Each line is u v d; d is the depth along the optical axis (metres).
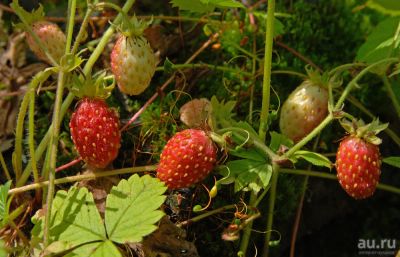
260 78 0.16
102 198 0.12
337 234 0.17
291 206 0.15
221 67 0.15
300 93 0.13
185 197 0.13
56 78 0.15
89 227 0.11
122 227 0.11
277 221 0.15
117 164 0.14
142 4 0.17
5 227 0.12
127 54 0.12
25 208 0.13
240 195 0.14
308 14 0.17
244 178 0.12
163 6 0.17
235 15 0.17
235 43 0.16
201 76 0.16
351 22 0.17
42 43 0.12
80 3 0.16
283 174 0.15
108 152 0.12
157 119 0.14
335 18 0.17
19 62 0.16
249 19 0.17
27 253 0.12
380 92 0.17
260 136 0.13
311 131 0.13
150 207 0.11
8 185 0.11
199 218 0.13
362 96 0.17
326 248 0.17
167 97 0.14
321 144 0.15
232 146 0.12
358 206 0.18
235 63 0.16
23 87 0.15
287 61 0.16
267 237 0.13
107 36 0.13
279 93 0.16
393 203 0.18
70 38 0.12
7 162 0.14
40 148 0.13
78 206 0.11
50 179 0.11
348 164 0.12
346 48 0.17
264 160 0.12
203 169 0.12
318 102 0.13
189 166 0.11
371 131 0.11
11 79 0.15
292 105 0.13
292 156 0.12
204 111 0.12
